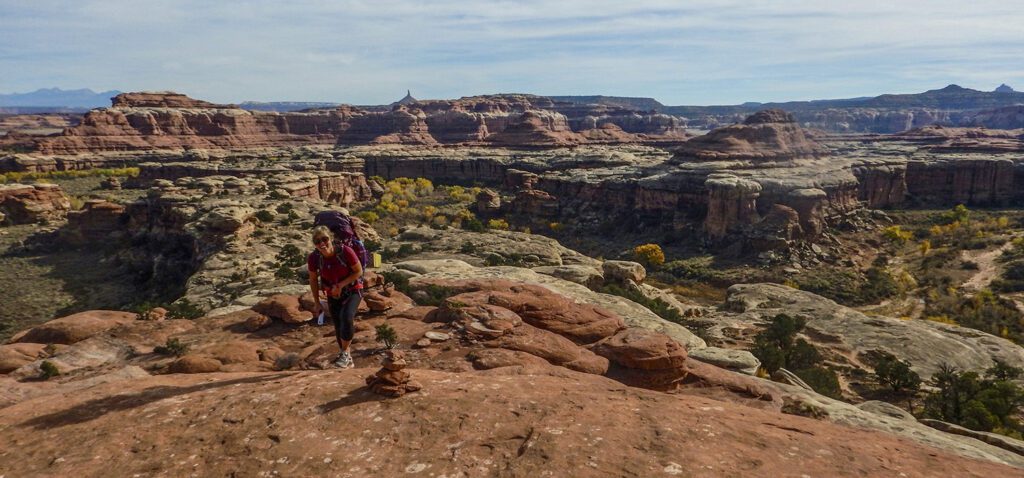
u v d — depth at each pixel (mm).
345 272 9555
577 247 153500
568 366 14258
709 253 141250
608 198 179250
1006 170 183500
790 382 30156
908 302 105562
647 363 14766
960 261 124312
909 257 135250
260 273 77125
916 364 57438
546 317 17188
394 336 13953
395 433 6828
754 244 136625
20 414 8203
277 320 16734
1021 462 15945
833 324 69812
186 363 12961
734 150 197000
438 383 8695
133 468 6289
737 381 15633
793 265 128000
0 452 6891
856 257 136625
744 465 5941
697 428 6906
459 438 6668
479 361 12938
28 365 14883
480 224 147750
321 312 9852
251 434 6895
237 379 9656
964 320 92562
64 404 8508
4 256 110875
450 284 29328
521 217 178625
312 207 124562
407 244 98125
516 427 6941
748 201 143875
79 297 91438
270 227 103062
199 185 137750
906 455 6535
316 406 7621
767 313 75625
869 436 7258
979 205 185375
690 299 107125
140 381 9781
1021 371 53906
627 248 149000
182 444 6773
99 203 122312
